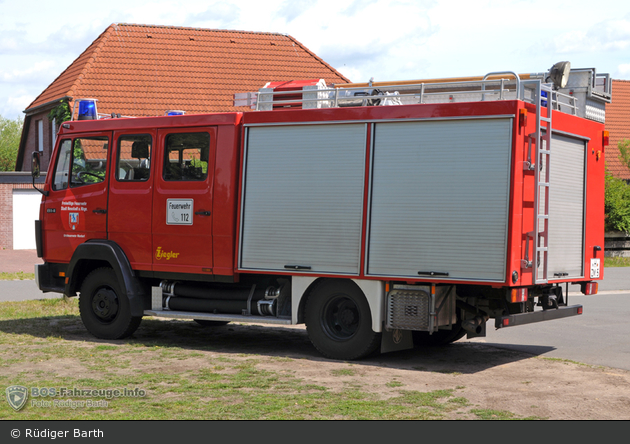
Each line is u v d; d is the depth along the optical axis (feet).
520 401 20.48
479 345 31.17
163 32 100.63
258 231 28.14
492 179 24.25
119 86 90.53
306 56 104.94
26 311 40.24
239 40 103.65
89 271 33.14
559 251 27.68
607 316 41.32
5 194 94.53
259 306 28.89
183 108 90.43
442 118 25.09
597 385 22.74
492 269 24.13
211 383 22.25
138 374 23.66
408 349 29.86
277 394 20.85
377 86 29.45
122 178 31.53
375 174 26.13
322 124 27.14
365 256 26.13
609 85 30.58
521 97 25.16
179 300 30.86
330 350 27.07
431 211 25.16
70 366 25.00
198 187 29.40
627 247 92.63
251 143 28.45
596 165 30.09
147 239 30.66
